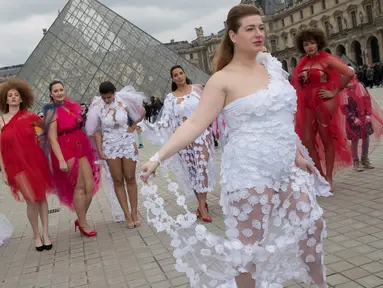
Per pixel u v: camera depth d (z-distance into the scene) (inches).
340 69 223.5
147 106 947.3
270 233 106.5
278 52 3499.0
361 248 157.2
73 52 1558.8
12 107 216.2
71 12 1653.5
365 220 186.2
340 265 145.2
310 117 236.8
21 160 205.2
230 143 103.7
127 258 182.9
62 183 225.1
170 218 106.0
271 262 105.1
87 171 224.2
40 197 206.1
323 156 247.1
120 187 229.1
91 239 219.9
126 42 1616.6
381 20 2365.9
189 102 226.7
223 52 109.7
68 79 1509.6
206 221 219.9
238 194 101.7
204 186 222.2
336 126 243.4
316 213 107.6
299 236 105.5
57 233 240.8
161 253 183.0
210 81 102.7
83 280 165.3
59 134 219.6
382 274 134.8
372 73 1344.7
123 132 224.8
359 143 292.8
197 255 108.0
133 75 1562.5
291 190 106.3
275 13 3526.1
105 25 1641.2
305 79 234.7
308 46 231.6
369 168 282.7
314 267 111.6
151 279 156.5
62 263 189.0
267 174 100.7
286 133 101.4
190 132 100.4
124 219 247.6
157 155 98.4
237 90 100.4
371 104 272.4
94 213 277.0
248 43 101.5
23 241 232.5
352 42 2674.7
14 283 171.9
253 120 100.0
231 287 106.8
